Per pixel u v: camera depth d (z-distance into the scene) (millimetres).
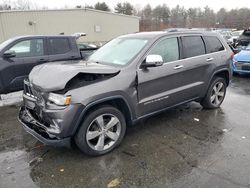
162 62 3594
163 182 2822
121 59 3760
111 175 2963
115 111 3381
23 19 24828
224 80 5246
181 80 4195
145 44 3797
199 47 4562
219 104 5281
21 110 3752
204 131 4129
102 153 3373
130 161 3248
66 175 2977
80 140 3131
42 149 3596
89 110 3191
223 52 5016
